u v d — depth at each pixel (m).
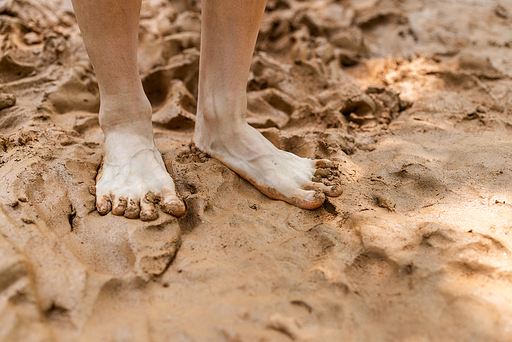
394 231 1.07
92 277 0.91
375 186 1.32
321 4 3.08
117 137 1.27
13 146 1.39
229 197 1.27
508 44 2.61
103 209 1.13
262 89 2.18
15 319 0.75
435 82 2.16
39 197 1.14
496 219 1.10
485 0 3.30
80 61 2.05
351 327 0.84
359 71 2.44
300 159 1.38
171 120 1.78
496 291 0.86
